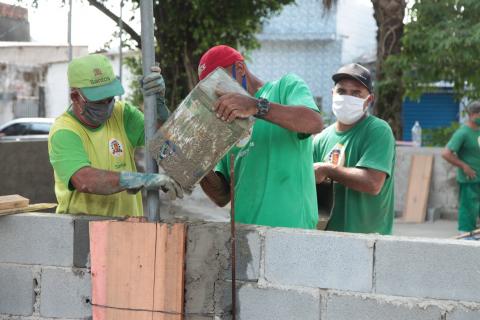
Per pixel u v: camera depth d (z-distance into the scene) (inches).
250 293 126.3
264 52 911.7
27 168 326.0
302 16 904.3
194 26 510.0
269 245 125.0
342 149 162.6
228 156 143.2
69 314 137.8
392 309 118.7
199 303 129.4
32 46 930.1
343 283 121.3
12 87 901.8
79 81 128.8
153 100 126.8
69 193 142.4
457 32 440.1
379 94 456.4
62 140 131.0
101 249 131.5
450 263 115.3
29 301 139.9
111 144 140.5
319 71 904.9
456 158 323.3
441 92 783.1
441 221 401.7
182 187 121.6
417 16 459.8
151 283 129.4
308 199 135.0
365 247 119.7
